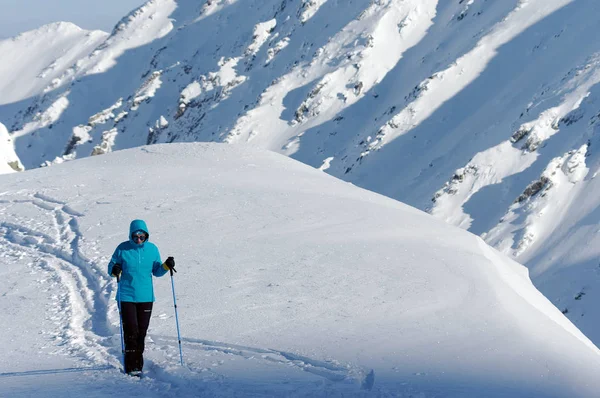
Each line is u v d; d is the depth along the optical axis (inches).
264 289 854.5
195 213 1304.1
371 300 800.9
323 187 1603.1
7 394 468.4
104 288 897.5
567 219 6840.6
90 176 1764.3
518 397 475.2
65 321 764.6
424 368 552.1
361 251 1040.2
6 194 1635.1
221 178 1648.6
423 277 903.1
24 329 733.3
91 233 1225.4
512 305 800.9
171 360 596.7
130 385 512.4
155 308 788.6
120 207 1402.6
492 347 612.7
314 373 549.6
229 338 674.2
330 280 890.1
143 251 597.3
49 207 1478.8
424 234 1199.6
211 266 967.0
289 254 1023.6
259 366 570.9
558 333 713.0
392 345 627.2
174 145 2182.6
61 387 498.6
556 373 537.3
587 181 7199.8
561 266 6097.4
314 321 725.3
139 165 1910.7
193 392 489.1
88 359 613.3
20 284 943.7
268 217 1259.8
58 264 1066.1
